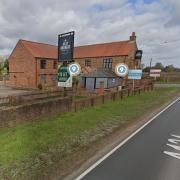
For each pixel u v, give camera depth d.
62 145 9.57
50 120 13.57
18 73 55.19
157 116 16.55
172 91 37.31
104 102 20.47
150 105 21.30
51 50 57.28
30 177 6.77
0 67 83.56
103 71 46.22
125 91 25.33
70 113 15.62
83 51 59.84
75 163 7.90
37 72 51.22
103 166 7.69
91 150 9.20
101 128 12.55
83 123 13.20
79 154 8.73
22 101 15.55
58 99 15.03
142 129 12.72
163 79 74.88
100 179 6.77
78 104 16.83
